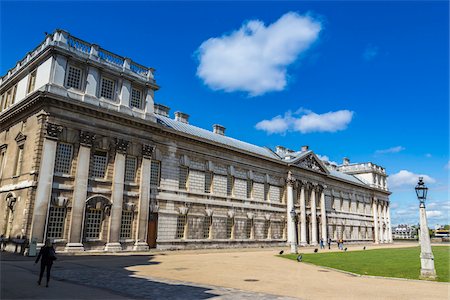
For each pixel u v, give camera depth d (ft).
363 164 317.22
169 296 43.65
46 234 96.84
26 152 104.83
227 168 163.63
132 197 120.37
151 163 130.72
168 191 134.72
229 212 158.81
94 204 108.37
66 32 108.17
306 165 214.90
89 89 111.34
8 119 119.14
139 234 119.24
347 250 172.86
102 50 117.91
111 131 116.26
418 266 83.56
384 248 199.62
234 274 67.62
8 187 109.50
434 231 578.66
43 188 97.19
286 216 193.47
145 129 126.82
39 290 45.24
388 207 330.95
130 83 124.67
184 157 143.84
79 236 102.83
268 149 216.33
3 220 107.55
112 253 107.24
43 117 100.99
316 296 45.50
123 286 50.67
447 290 51.47
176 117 171.12
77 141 107.24
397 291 50.24
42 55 107.86
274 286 53.67
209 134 173.06
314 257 115.85
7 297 40.14
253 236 169.27
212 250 142.20
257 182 179.32
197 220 144.36
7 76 133.90
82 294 43.50
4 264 74.08
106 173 114.01
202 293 46.03
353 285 56.18
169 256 108.27
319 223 223.92
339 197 258.16
